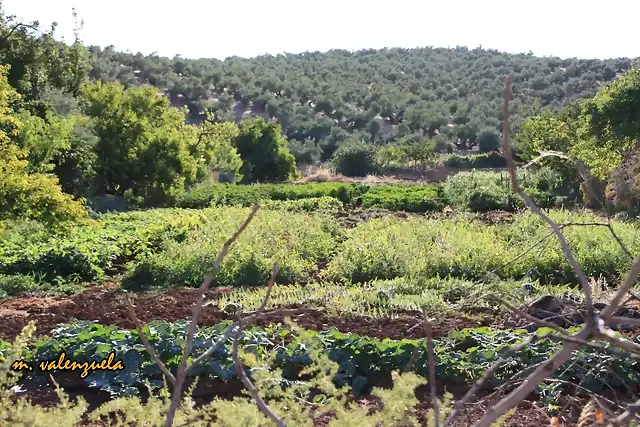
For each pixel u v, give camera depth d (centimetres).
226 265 1213
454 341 659
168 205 2814
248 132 4744
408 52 14075
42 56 2986
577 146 2091
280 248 1366
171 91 8238
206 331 671
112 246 1429
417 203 2395
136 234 1584
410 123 7638
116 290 1136
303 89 8925
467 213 2055
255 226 1603
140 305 971
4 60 2831
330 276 1202
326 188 2884
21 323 839
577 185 2462
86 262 1287
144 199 2795
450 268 1170
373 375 641
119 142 2766
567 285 1009
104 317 873
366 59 13562
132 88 2888
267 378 280
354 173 5344
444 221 1769
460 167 5488
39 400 600
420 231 1484
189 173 2934
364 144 5509
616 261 1150
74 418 279
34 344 683
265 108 8350
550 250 1164
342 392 269
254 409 270
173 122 3027
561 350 196
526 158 3034
